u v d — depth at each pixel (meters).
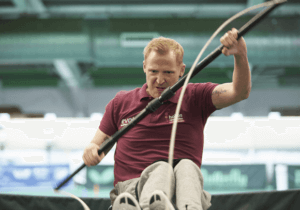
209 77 9.70
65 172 7.81
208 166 7.29
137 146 1.20
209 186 7.22
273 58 7.13
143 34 6.81
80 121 9.34
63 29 6.82
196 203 0.93
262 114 11.09
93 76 10.20
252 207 1.77
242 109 11.09
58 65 8.65
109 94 11.06
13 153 9.18
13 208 1.82
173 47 1.19
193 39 6.74
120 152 1.24
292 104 10.96
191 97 1.24
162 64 1.16
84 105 11.14
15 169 7.73
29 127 9.21
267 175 7.18
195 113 1.23
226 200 1.81
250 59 7.16
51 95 10.95
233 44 0.99
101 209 1.84
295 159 8.88
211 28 6.73
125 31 6.84
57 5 6.92
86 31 6.86
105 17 7.02
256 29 7.02
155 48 1.17
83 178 7.46
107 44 6.90
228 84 1.19
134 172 1.17
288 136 8.92
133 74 10.10
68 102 11.07
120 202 0.93
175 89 1.06
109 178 7.40
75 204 1.84
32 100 10.96
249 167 7.25
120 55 7.01
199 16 6.90
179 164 1.07
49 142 9.11
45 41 6.82
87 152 1.23
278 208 1.74
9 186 7.64
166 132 1.19
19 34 6.80
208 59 1.02
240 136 8.95
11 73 9.88
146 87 1.30
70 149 9.09
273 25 7.02
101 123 1.38
